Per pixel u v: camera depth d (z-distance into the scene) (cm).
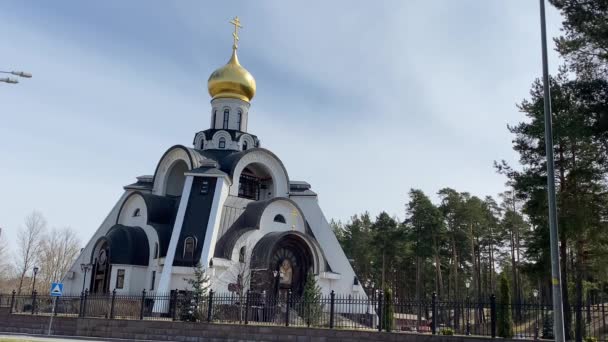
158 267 4016
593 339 2161
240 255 3944
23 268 7312
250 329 2352
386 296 2389
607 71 2408
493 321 1955
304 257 4153
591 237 2645
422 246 5653
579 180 2603
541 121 2558
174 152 4672
